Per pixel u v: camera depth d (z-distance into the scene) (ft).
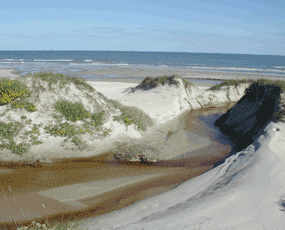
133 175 27.48
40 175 26.91
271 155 25.30
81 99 40.70
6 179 25.80
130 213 18.90
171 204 19.54
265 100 40.75
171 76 73.97
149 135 40.73
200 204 17.63
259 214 15.53
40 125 34.94
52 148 32.14
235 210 16.20
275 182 20.17
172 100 62.39
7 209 20.40
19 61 268.41
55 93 39.32
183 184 24.29
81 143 33.78
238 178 21.88
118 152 32.40
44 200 22.09
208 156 33.19
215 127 47.67
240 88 73.51
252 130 38.70
